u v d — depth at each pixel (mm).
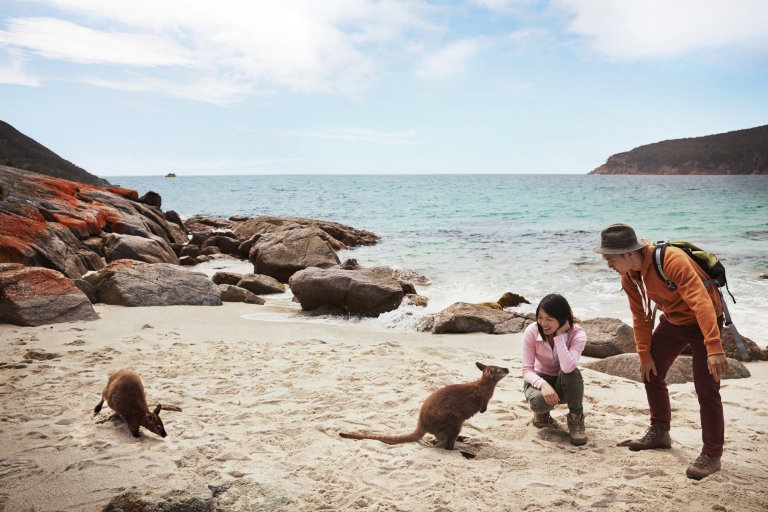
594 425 4734
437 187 95312
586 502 3359
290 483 3518
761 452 4148
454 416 4031
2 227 12188
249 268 18234
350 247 22547
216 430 4414
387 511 3217
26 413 4695
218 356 6871
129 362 6480
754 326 9523
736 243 21422
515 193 68125
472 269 16719
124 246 15570
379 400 5223
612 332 8125
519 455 4051
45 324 8422
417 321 9773
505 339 8664
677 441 4363
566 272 15922
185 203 57438
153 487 3410
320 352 7176
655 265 3873
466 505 3295
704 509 3285
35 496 3293
